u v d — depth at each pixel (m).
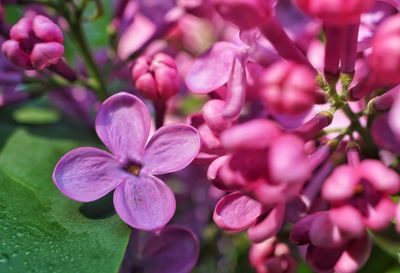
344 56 0.10
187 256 0.11
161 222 0.10
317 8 0.09
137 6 0.14
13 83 0.13
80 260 0.10
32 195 0.11
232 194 0.10
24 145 0.12
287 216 0.10
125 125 0.10
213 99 0.11
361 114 0.10
